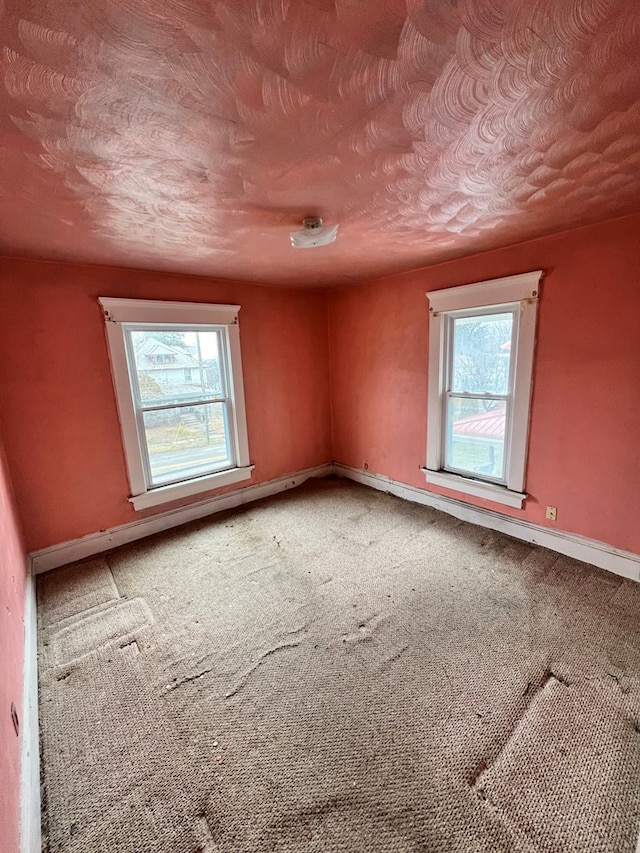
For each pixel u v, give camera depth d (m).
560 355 2.59
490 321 3.03
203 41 0.88
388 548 3.00
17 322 2.61
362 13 0.83
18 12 0.78
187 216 1.96
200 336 3.57
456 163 1.51
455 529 3.27
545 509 2.84
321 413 4.60
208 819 1.29
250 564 2.86
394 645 2.03
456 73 1.02
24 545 2.70
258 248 2.58
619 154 1.47
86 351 2.89
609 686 1.72
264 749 1.52
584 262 2.39
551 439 2.72
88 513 3.03
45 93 1.02
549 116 1.23
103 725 1.64
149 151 1.35
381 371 3.96
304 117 1.19
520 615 2.20
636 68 1.02
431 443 3.57
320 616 2.28
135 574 2.76
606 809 1.27
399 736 1.55
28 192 1.62
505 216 2.13
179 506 3.54
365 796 1.34
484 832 1.22
